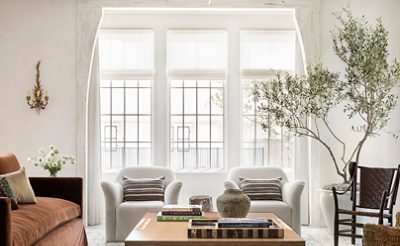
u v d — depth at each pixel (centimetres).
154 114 809
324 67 738
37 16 743
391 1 740
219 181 809
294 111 698
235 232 427
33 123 743
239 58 810
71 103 742
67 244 526
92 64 777
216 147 823
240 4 742
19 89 743
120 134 825
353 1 741
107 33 803
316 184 742
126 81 822
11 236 380
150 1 741
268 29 807
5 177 517
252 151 821
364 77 665
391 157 736
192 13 806
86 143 743
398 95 727
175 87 823
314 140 741
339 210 599
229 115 810
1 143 743
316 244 633
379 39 669
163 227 474
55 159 669
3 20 743
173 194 657
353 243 627
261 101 816
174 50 806
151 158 814
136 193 673
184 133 824
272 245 416
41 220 467
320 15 741
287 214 647
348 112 739
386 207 610
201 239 420
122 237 638
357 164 679
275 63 807
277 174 723
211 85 824
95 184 777
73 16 742
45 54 742
